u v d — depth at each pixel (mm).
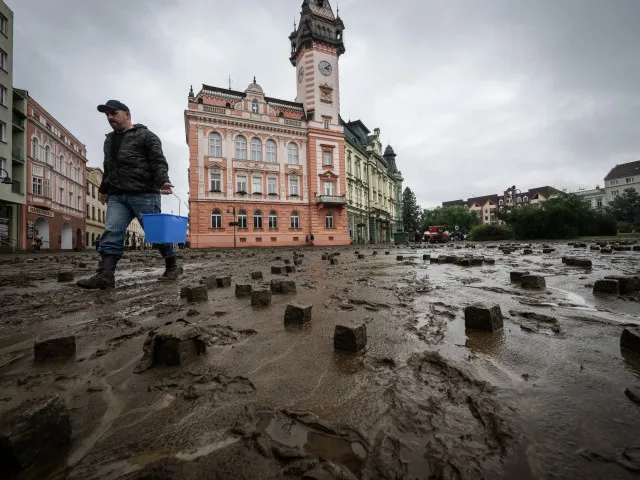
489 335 2121
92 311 3078
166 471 948
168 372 1636
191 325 1915
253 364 1708
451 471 914
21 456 966
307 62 33344
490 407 1219
